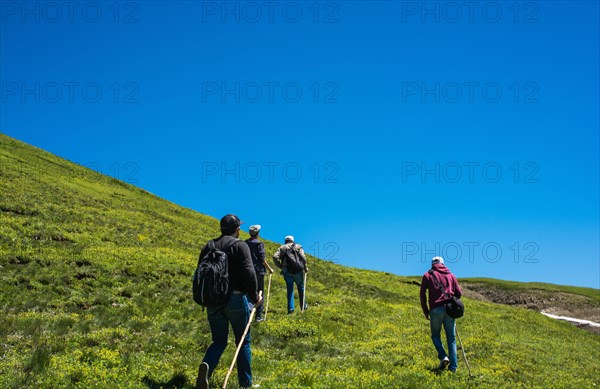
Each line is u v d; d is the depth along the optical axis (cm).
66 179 4838
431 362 1567
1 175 3884
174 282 2438
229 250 938
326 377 1162
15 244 2369
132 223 3709
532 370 1775
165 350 1334
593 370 2052
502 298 7112
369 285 3703
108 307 1870
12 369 977
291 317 2019
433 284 1448
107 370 1006
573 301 6900
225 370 1134
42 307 1730
